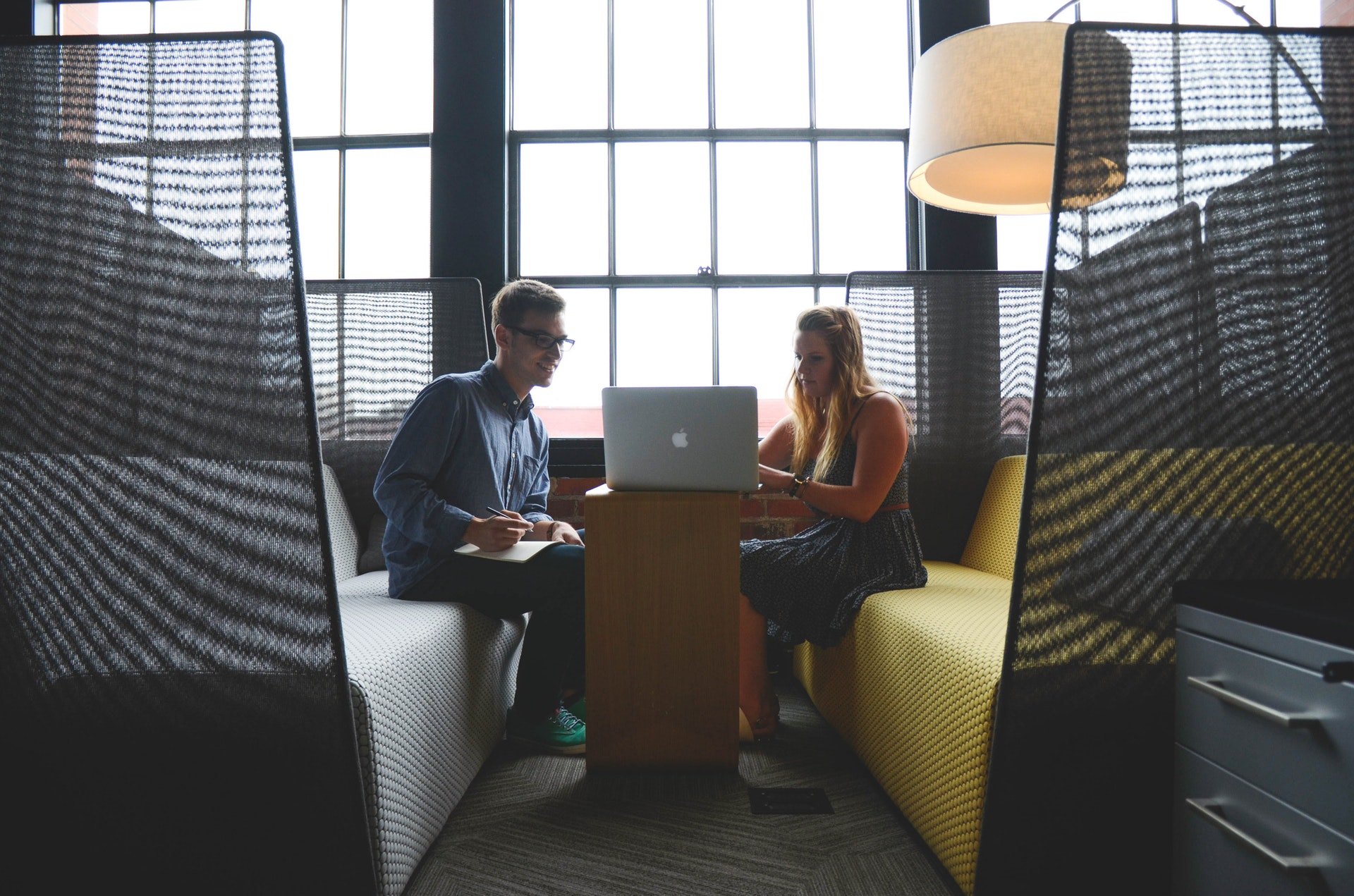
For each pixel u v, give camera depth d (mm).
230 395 1089
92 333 1094
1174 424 1101
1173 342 1094
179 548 1126
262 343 1079
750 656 2127
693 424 1831
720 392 1823
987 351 2596
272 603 1124
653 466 1854
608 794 1786
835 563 2066
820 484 2068
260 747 1164
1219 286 1092
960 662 1382
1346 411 1120
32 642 1155
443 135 2918
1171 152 1072
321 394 2506
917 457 2590
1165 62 1067
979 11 2904
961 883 1326
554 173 3033
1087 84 1052
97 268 1086
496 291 2908
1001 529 2320
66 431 1109
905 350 2611
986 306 2602
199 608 1136
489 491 1985
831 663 2172
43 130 1074
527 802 1748
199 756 1170
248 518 1108
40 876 1184
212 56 1060
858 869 1466
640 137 3021
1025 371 2582
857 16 3037
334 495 2367
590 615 1869
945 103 1948
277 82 1057
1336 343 1115
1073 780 1173
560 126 3031
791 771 1931
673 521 1855
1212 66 1070
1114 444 1092
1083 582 1116
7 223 1089
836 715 2125
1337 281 1107
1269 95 1078
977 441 2588
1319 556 1145
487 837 1582
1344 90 1082
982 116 1877
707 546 1861
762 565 2094
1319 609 905
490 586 1895
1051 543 1096
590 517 1854
